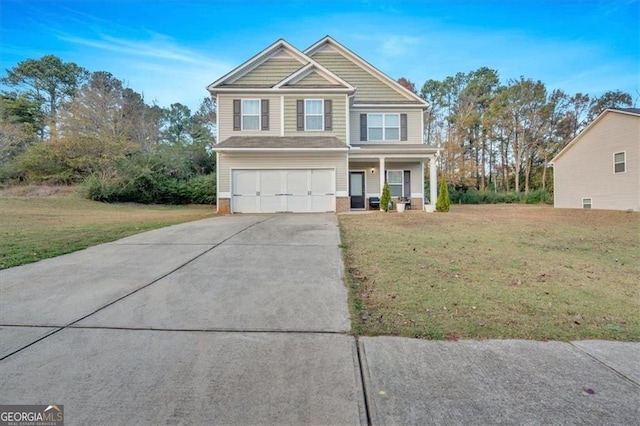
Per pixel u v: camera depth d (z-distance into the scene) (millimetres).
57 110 28703
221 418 2047
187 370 2568
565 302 4062
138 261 5875
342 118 15156
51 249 6590
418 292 4312
